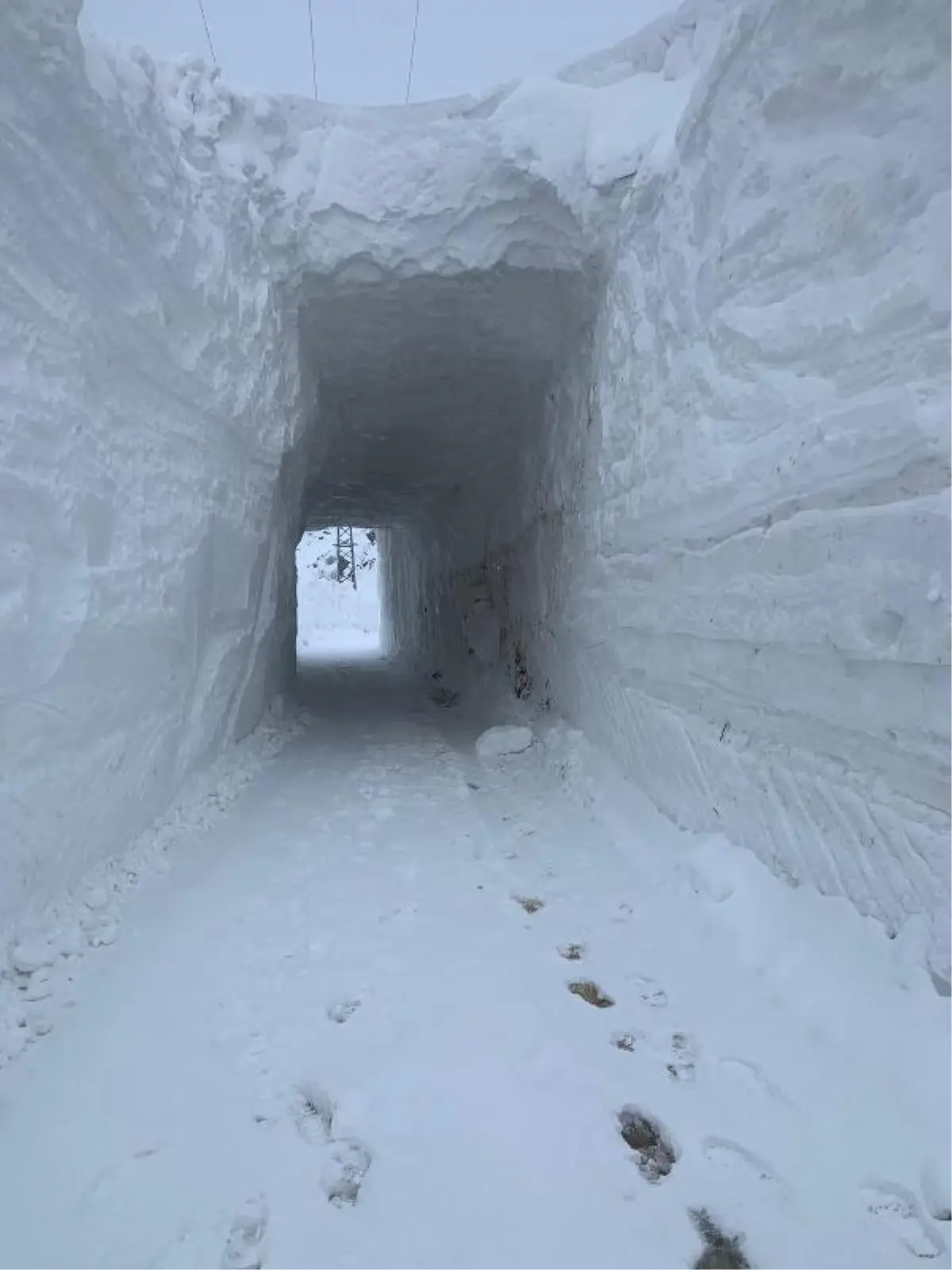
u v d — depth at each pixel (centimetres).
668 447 471
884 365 290
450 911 396
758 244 370
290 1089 261
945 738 250
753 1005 300
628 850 471
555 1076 267
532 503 916
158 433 456
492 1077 266
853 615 291
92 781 376
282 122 615
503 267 675
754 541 365
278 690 927
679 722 457
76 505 347
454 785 639
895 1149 225
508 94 628
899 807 275
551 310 720
